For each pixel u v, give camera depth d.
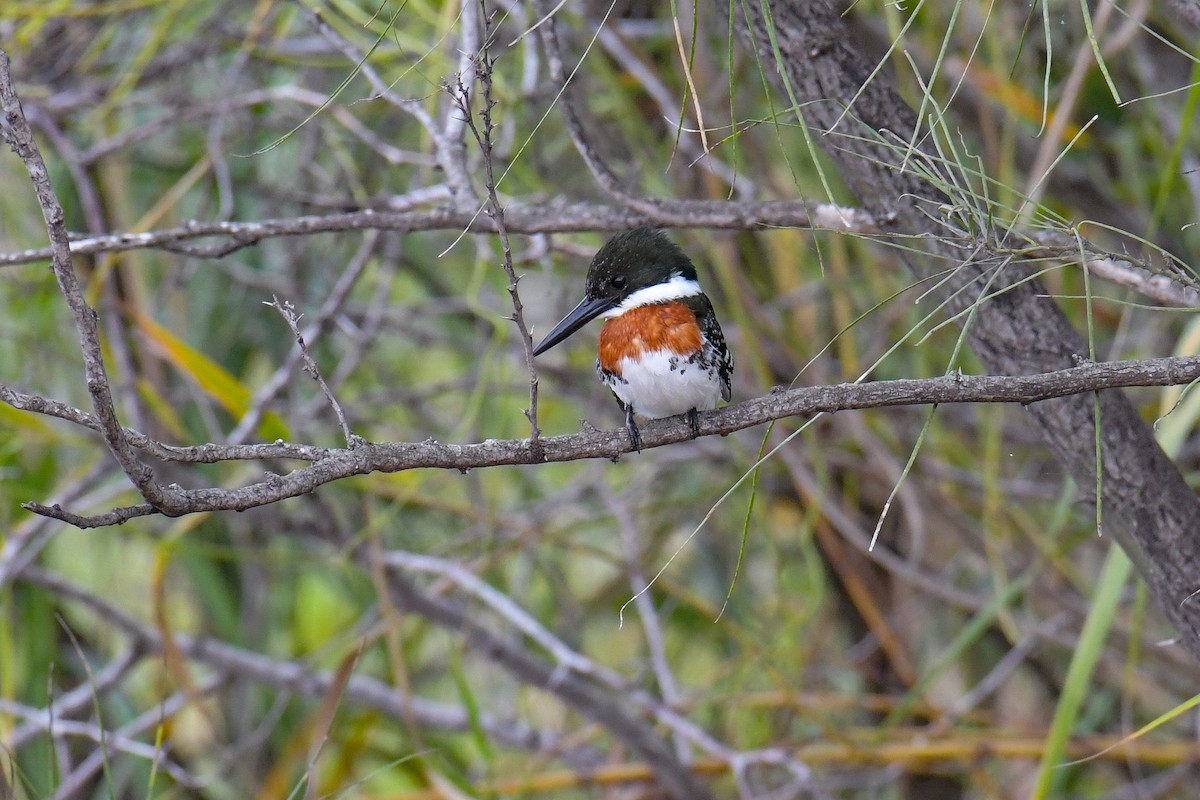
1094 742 10.48
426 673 12.91
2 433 10.27
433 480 11.71
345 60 10.39
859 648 12.80
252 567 11.87
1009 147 9.09
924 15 10.45
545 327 12.55
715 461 12.61
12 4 10.35
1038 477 12.54
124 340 10.19
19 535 10.09
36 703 10.91
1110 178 11.75
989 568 11.26
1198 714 10.50
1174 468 6.48
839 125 6.70
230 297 12.08
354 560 10.70
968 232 5.64
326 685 11.09
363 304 12.63
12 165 11.38
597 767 11.71
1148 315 11.09
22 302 11.21
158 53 11.54
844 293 10.63
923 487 11.53
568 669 10.62
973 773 11.16
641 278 8.02
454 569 10.50
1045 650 12.56
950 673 14.04
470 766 12.56
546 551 13.27
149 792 6.76
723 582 12.66
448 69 8.89
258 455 4.94
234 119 11.59
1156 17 10.06
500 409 12.76
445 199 8.46
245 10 12.39
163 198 11.82
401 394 11.95
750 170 11.38
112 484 11.83
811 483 10.96
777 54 4.74
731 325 11.51
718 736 12.73
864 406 5.28
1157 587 6.46
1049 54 4.41
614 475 13.77
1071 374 5.04
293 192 11.12
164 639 9.34
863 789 12.98
